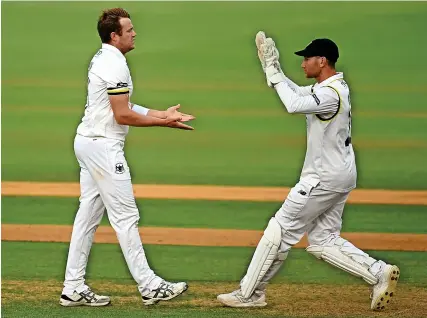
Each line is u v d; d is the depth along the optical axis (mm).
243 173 38281
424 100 50000
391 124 46156
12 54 56938
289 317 19734
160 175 37875
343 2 61812
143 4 61844
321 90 19578
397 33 58031
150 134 45094
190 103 50062
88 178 20609
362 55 55719
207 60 56188
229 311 20234
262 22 60094
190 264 25297
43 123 46469
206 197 34000
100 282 23141
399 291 22266
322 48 20031
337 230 20797
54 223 29984
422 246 27219
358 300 21391
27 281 23188
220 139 44062
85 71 54750
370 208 31969
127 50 20359
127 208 20188
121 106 19672
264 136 44656
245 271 24578
